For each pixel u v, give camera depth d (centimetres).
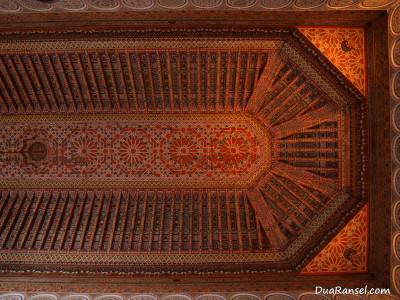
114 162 1083
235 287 883
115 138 1081
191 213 1040
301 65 914
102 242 999
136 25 864
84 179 1074
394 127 771
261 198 1046
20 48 930
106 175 1077
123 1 735
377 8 777
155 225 1030
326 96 934
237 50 924
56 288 887
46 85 1031
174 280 925
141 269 961
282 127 1040
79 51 936
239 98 1051
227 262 964
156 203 1062
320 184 980
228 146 1071
